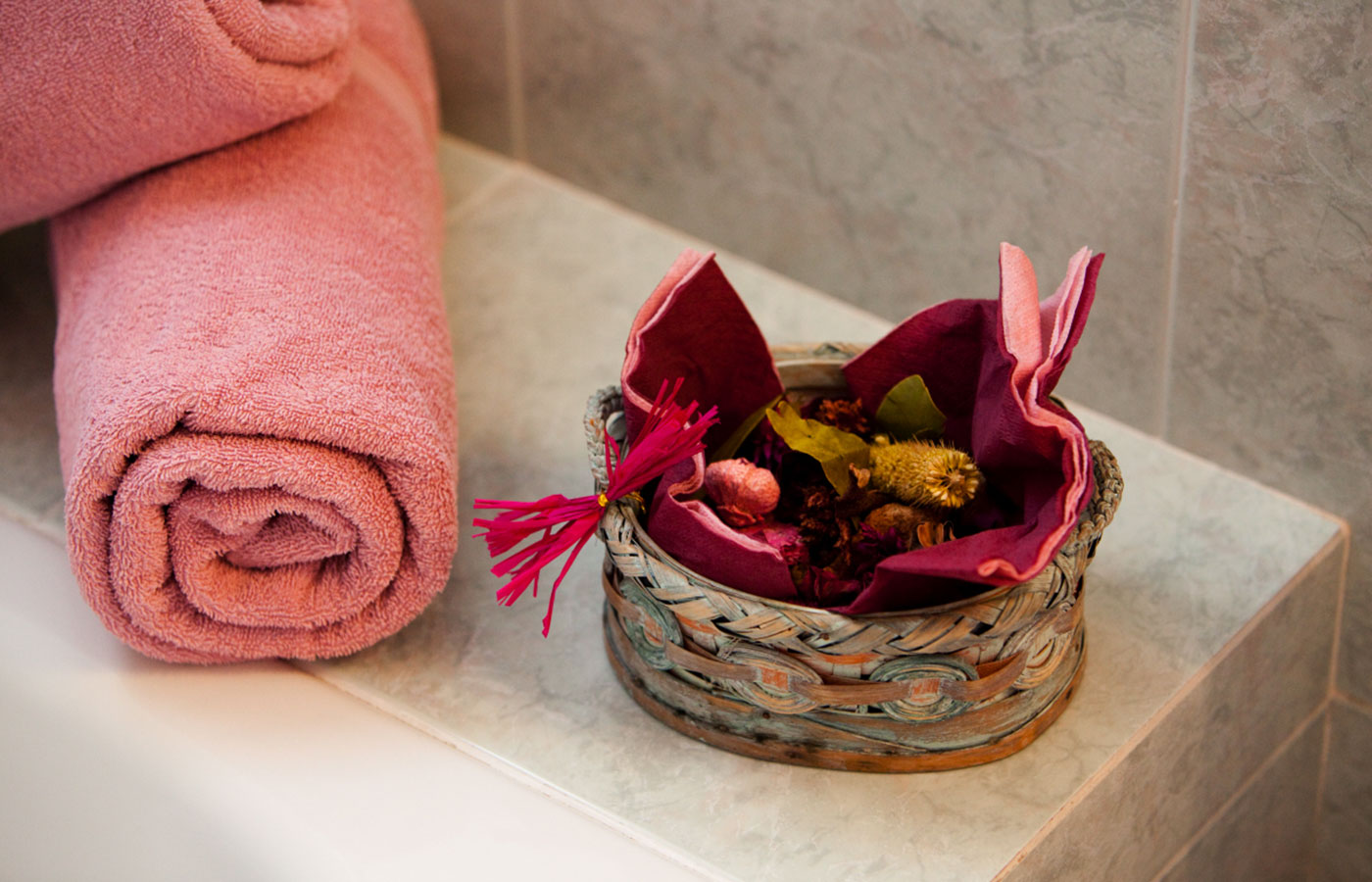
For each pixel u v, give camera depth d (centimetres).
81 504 99
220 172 108
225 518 99
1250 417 112
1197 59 105
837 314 124
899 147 117
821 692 97
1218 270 109
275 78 106
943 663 96
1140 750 103
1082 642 104
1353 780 119
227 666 105
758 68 120
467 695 105
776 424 99
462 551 112
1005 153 113
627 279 127
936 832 99
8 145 105
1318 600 112
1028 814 100
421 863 98
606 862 98
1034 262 115
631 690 104
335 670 106
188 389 98
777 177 123
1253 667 109
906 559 94
